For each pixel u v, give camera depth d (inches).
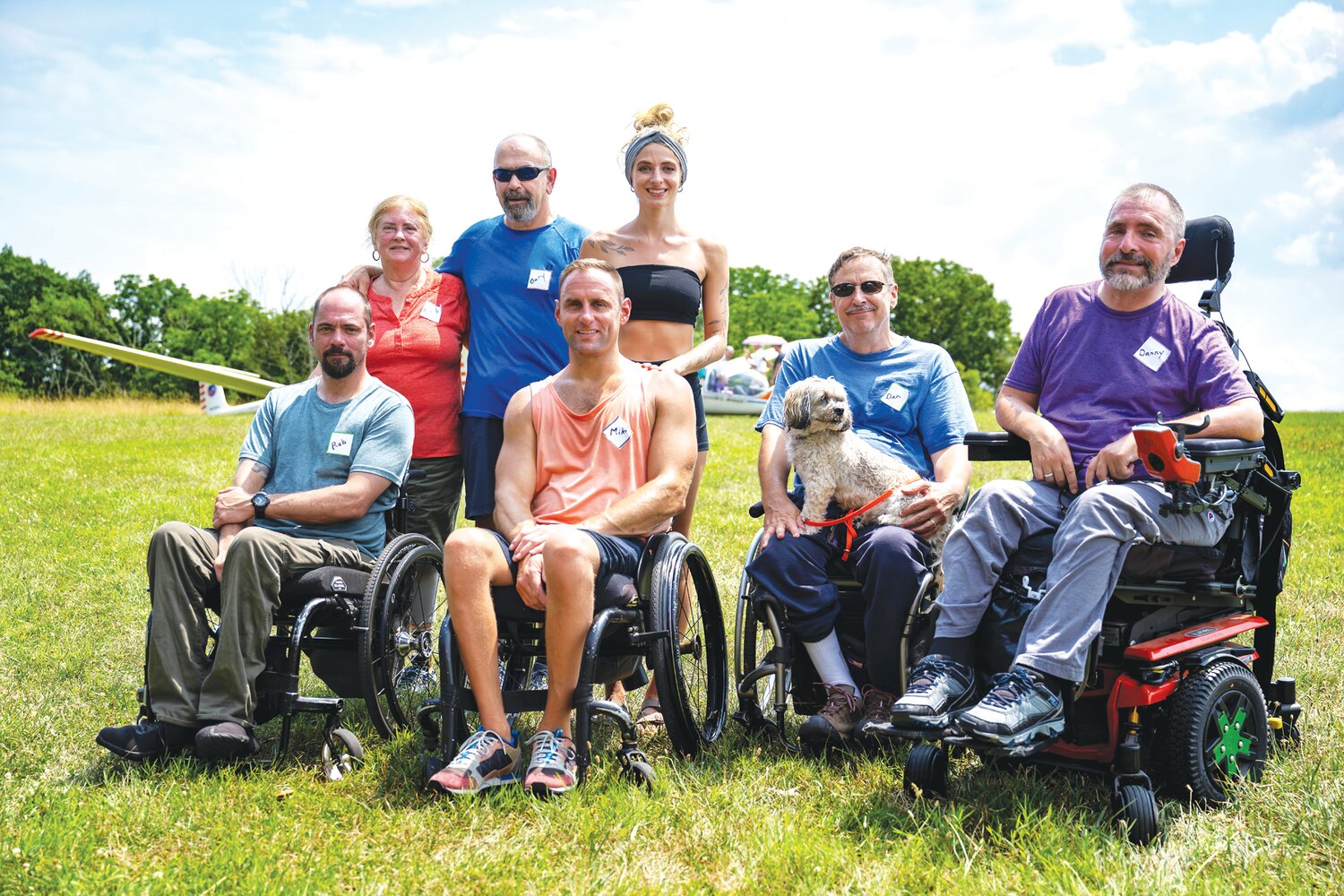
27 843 107.7
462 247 186.9
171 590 135.3
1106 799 123.6
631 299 171.3
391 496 158.2
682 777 131.6
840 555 151.0
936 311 2581.2
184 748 136.2
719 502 351.6
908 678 138.9
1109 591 116.3
